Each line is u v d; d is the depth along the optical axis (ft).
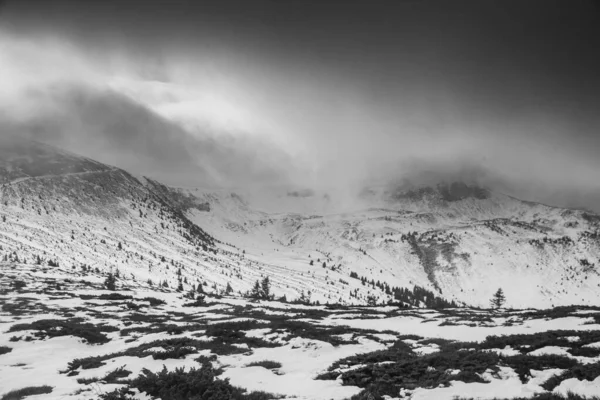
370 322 161.89
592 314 137.49
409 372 63.41
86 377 72.02
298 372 73.26
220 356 85.87
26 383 69.72
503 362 64.54
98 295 263.90
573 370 56.24
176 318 169.27
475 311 220.43
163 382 58.59
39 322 130.41
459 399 50.55
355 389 58.39
